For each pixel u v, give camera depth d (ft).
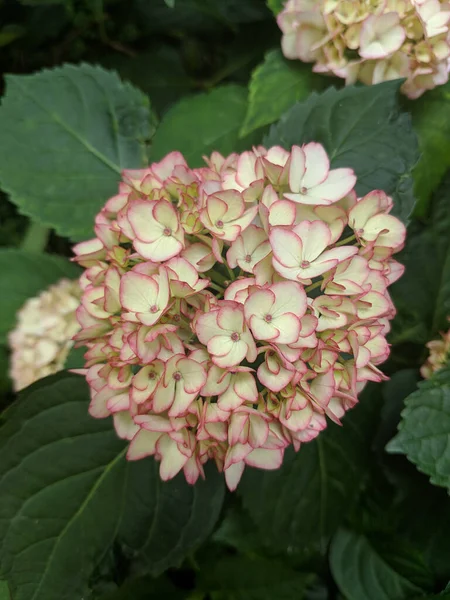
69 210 1.16
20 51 1.46
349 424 1.08
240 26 1.35
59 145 1.18
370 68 1.08
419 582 1.16
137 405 0.75
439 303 1.13
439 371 0.92
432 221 1.13
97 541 0.97
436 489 1.12
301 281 0.73
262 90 1.12
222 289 0.79
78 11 1.37
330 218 0.79
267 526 1.04
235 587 1.23
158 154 1.18
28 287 1.18
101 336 0.82
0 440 0.96
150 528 0.99
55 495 0.97
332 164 0.98
